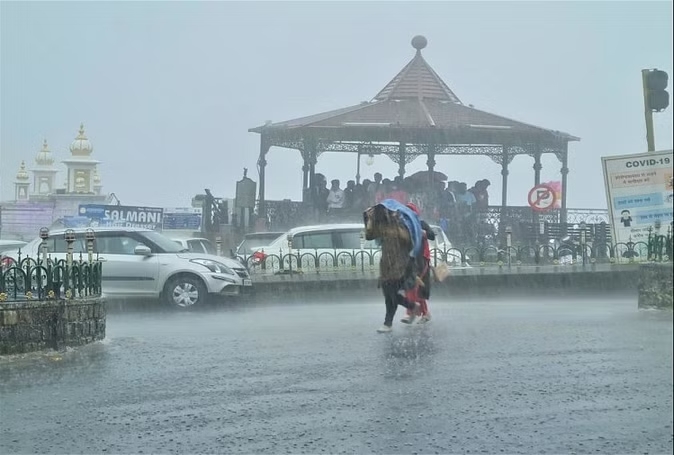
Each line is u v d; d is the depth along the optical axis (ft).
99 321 35.40
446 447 19.57
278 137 92.99
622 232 62.23
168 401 23.85
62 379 26.89
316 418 21.95
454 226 90.22
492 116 90.63
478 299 56.18
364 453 19.17
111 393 24.91
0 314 30.94
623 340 33.30
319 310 48.93
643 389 24.71
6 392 25.17
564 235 88.33
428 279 38.93
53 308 32.30
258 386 25.53
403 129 87.76
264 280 57.72
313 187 92.38
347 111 90.17
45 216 104.78
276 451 19.34
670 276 44.45
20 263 32.27
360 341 33.88
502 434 20.54
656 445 19.69
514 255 74.69
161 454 19.25
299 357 30.30
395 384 25.48
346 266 63.26
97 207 88.79
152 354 31.48
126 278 50.96
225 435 20.59
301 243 63.62
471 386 25.17
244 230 89.97
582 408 22.70
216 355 31.09
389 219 36.63
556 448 19.40
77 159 127.65
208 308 51.13
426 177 92.02
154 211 89.66
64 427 21.38
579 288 60.18
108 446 19.86
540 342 32.94
